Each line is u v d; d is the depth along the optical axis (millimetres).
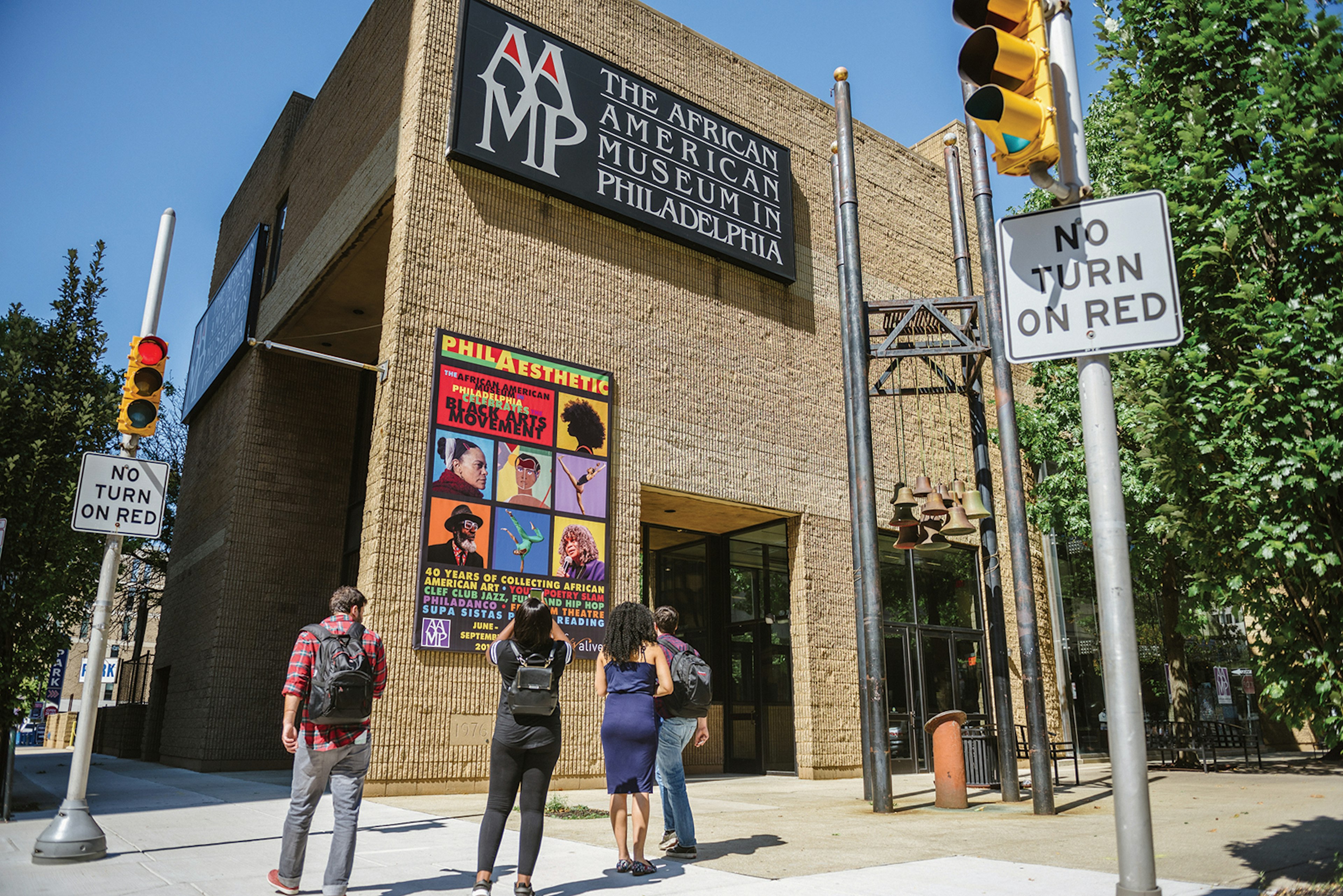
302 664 5301
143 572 30234
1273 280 4945
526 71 15297
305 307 18969
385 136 15484
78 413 10961
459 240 14117
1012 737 10672
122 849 6961
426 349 13398
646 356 15922
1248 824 8164
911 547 11492
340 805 5156
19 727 10242
